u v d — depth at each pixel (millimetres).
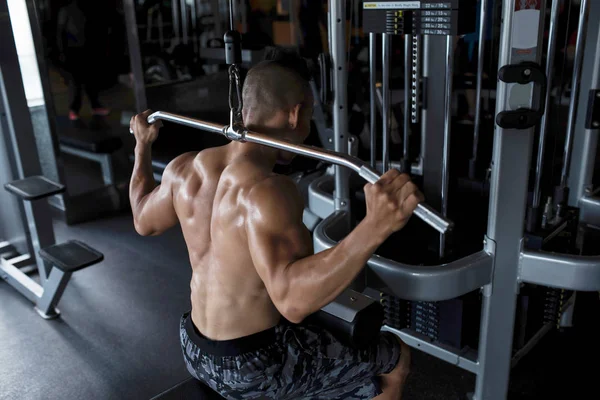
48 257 2256
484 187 2055
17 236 2840
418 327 1789
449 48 1604
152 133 1361
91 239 3129
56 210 3385
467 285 1487
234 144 1166
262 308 1156
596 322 2172
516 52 1291
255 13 3553
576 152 2051
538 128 2701
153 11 3287
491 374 1630
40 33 2930
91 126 3254
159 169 3650
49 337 2250
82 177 3316
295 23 3555
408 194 889
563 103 2936
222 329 1173
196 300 1225
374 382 1359
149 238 3135
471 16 1472
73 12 3012
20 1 2875
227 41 1013
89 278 2697
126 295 2539
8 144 2580
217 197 1116
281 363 1190
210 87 3629
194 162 1205
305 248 1033
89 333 2264
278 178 1062
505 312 1554
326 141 2732
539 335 1888
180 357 2102
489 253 1500
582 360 1970
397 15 1558
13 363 2100
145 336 2234
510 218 1452
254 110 1124
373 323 1256
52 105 3064
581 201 2068
